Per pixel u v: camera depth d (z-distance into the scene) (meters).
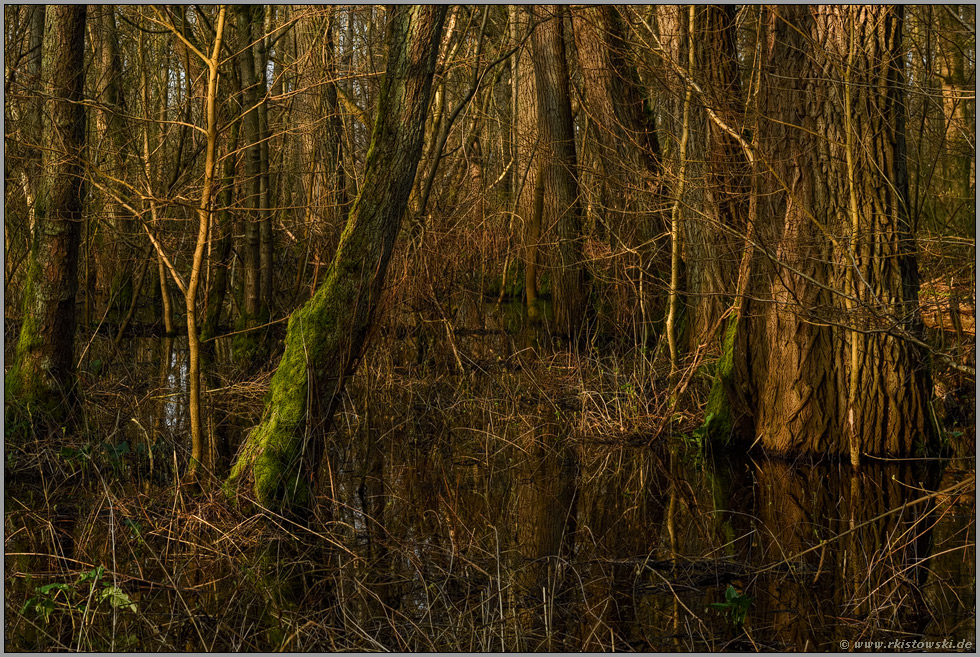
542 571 5.11
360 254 5.97
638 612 4.54
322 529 5.69
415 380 9.74
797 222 7.33
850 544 5.54
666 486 6.93
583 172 11.73
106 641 4.11
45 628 4.25
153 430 7.69
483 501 6.56
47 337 7.12
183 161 11.38
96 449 6.71
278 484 5.71
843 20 7.17
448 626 4.30
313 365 5.87
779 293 7.42
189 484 5.87
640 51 9.70
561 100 13.16
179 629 4.27
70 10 7.12
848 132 6.66
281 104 9.92
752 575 5.02
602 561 5.25
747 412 7.91
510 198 17.94
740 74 9.19
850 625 4.34
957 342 7.87
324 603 4.62
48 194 7.14
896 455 7.29
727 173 7.95
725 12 9.06
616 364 9.47
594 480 7.14
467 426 8.80
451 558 5.04
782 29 7.45
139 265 12.71
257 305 11.62
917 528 5.82
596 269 10.79
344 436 8.26
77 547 5.18
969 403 8.76
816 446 7.45
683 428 8.44
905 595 4.54
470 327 14.38
